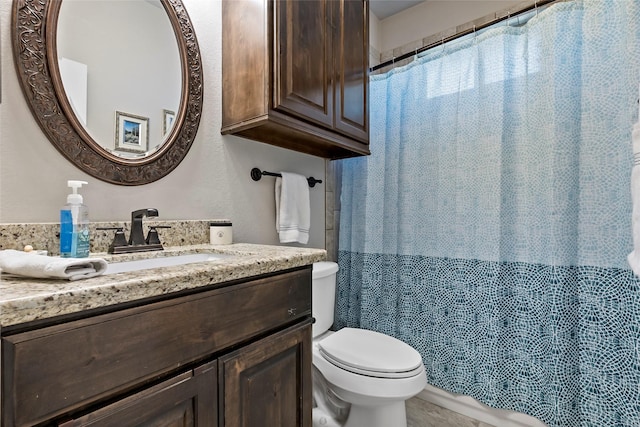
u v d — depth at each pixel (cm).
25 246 73
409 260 174
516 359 139
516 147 143
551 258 131
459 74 158
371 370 114
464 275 154
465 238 154
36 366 42
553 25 132
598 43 123
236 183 133
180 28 114
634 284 114
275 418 78
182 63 114
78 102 89
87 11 92
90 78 92
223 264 68
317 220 187
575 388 126
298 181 155
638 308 113
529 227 138
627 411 114
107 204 95
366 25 162
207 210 122
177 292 59
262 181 145
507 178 145
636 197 81
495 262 144
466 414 153
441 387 159
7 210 77
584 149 125
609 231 120
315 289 143
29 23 81
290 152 163
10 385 40
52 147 84
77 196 77
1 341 40
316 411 145
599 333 121
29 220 80
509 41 145
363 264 188
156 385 55
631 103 114
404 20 211
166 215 109
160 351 55
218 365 65
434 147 166
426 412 156
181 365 58
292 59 116
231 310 68
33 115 81
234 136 133
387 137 185
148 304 54
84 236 77
